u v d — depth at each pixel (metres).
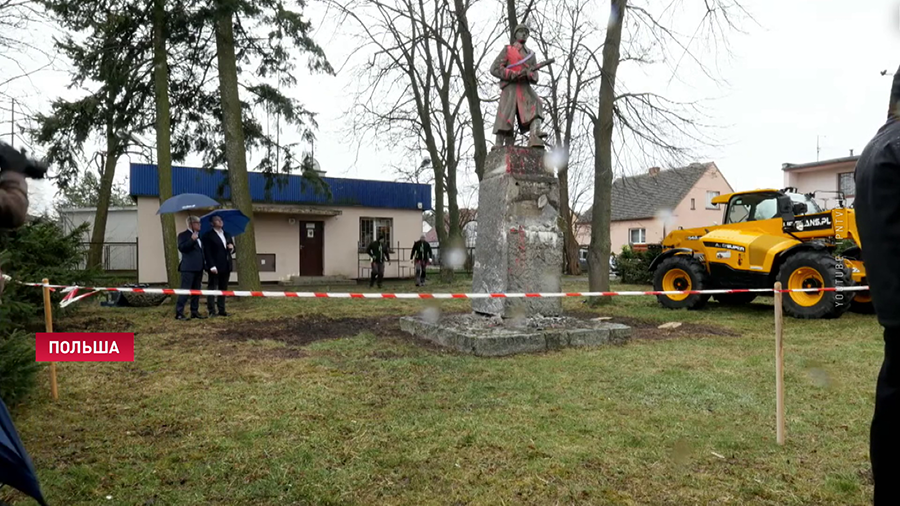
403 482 2.73
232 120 12.09
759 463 2.95
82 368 5.19
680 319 8.72
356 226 21.23
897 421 1.53
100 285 8.64
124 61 11.47
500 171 7.00
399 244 22.09
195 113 13.21
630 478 2.77
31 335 6.04
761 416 3.71
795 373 4.91
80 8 10.75
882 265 1.52
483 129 13.96
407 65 16.58
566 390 4.34
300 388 4.45
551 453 3.07
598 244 10.59
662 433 3.38
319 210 19.75
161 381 4.71
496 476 2.79
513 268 6.81
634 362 5.36
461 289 15.77
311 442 3.25
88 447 3.21
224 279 9.28
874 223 1.54
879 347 6.09
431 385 4.52
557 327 6.50
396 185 21.84
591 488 2.65
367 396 4.21
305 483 2.71
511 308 6.77
